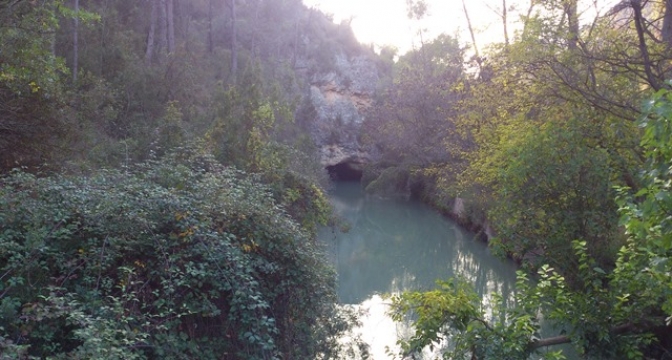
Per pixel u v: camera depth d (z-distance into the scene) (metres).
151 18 27.62
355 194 44.00
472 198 23.30
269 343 6.95
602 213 9.66
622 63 10.66
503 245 10.92
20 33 10.08
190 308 6.81
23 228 6.61
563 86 11.30
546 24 11.13
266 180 13.45
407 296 8.43
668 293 6.42
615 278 7.50
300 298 8.23
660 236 5.46
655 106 5.03
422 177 40.38
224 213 7.87
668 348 8.11
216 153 14.14
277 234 8.20
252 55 39.47
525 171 10.30
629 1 10.50
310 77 53.69
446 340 10.95
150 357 6.33
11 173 7.95
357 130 53.53
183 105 21.38
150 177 8.97
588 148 10.13
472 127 19.02
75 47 19.03
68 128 11.66
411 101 35.41
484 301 14.75
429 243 26.09
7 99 10.73
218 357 7.06
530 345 7.98
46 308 5.45
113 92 17.47
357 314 12.09
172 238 7.15
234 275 7.03
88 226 6.93
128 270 6.34
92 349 4.99
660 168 5.24
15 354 4.69
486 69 17.67
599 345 7.90
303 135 23.86
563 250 9.97
